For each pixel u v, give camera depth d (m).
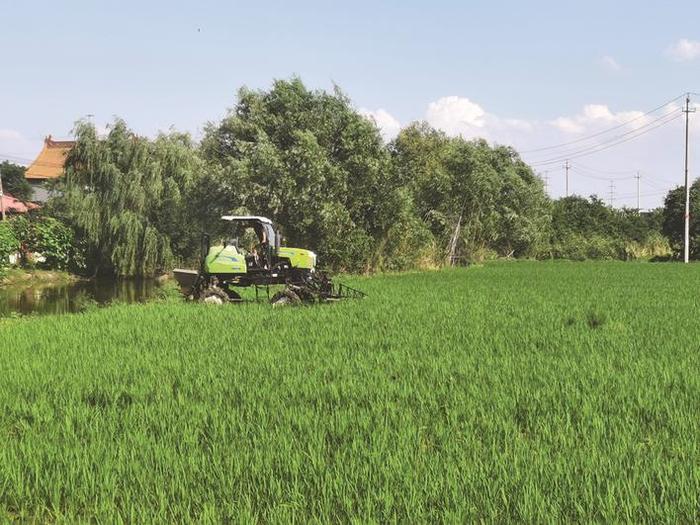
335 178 23.88
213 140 25.89
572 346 8.75
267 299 15.71
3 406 5.93
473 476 4.12
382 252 28.25
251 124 24.58
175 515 3.67
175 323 11.38
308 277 15.29
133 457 4.44
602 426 5.12
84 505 3.89
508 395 6.16
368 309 13.04
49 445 4.74
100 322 11.77
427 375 7.05
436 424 5.25
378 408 5.70
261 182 23.05
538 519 3.56
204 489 3.98
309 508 3.81
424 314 12.18
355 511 3.77
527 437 5.07
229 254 14.95
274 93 25.38
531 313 12.23
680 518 3.62
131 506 3.76
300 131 23.70
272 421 5.37
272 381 6.83
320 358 8.10
